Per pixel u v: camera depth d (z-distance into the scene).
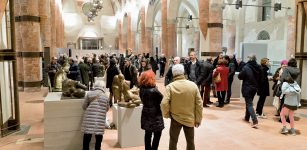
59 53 24.02
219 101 9.45
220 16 13.98
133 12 33.19
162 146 5.59
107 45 40.84
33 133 6.52
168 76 8.16
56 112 5.10
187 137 4.08
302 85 9.53
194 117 4.04
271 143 5.78
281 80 7.03
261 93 7.87
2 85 6.41
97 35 40.31
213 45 13.97
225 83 9.29
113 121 7.03
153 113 4.45
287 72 6.77
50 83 8.49
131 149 5.42
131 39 33.50
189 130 4.06
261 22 23.58
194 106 4.04
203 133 6.49
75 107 5.18
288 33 19.16
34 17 12.95
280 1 21.52
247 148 5.48
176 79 4.08
